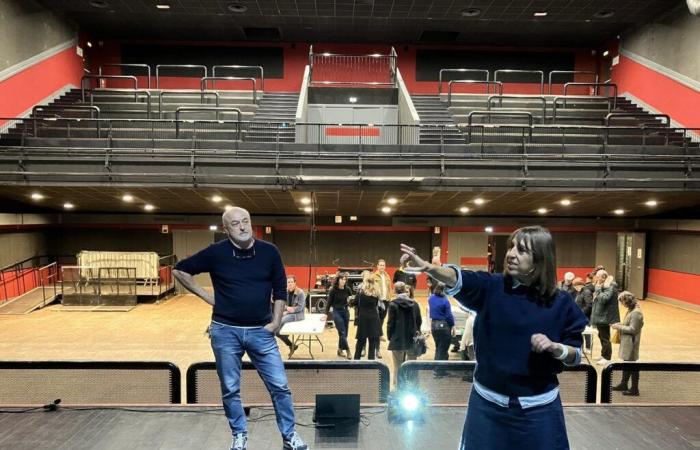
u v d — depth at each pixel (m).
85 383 4.42
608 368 4.64
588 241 18.41
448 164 10.21
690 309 15.33
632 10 15.70
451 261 18.20
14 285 15.44
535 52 19.92
